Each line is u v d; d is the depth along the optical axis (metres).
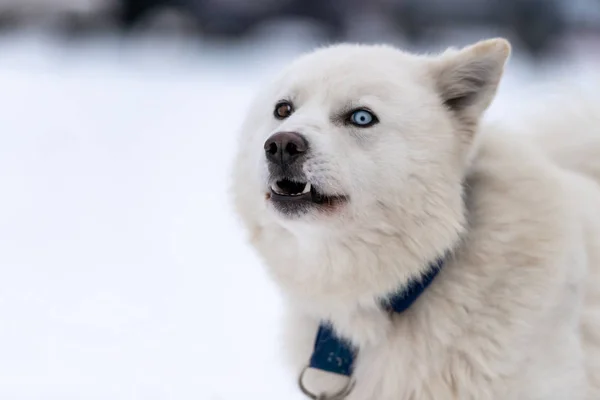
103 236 11.69
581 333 5.59
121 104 22.28
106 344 8.00
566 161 6.82
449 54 5.70
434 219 5.14
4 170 15.54
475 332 5.02
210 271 10.21
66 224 12.26
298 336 5.78
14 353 7.74
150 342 8.06
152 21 32.47
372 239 5.21
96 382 7.20
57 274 10.02
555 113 7.13
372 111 5.29
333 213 5.20
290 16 31.56
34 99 22.36
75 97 22.92
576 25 29.89
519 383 5.00
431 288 5.17
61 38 32.16
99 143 18.11
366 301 5.29
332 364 5.52
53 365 7.52
